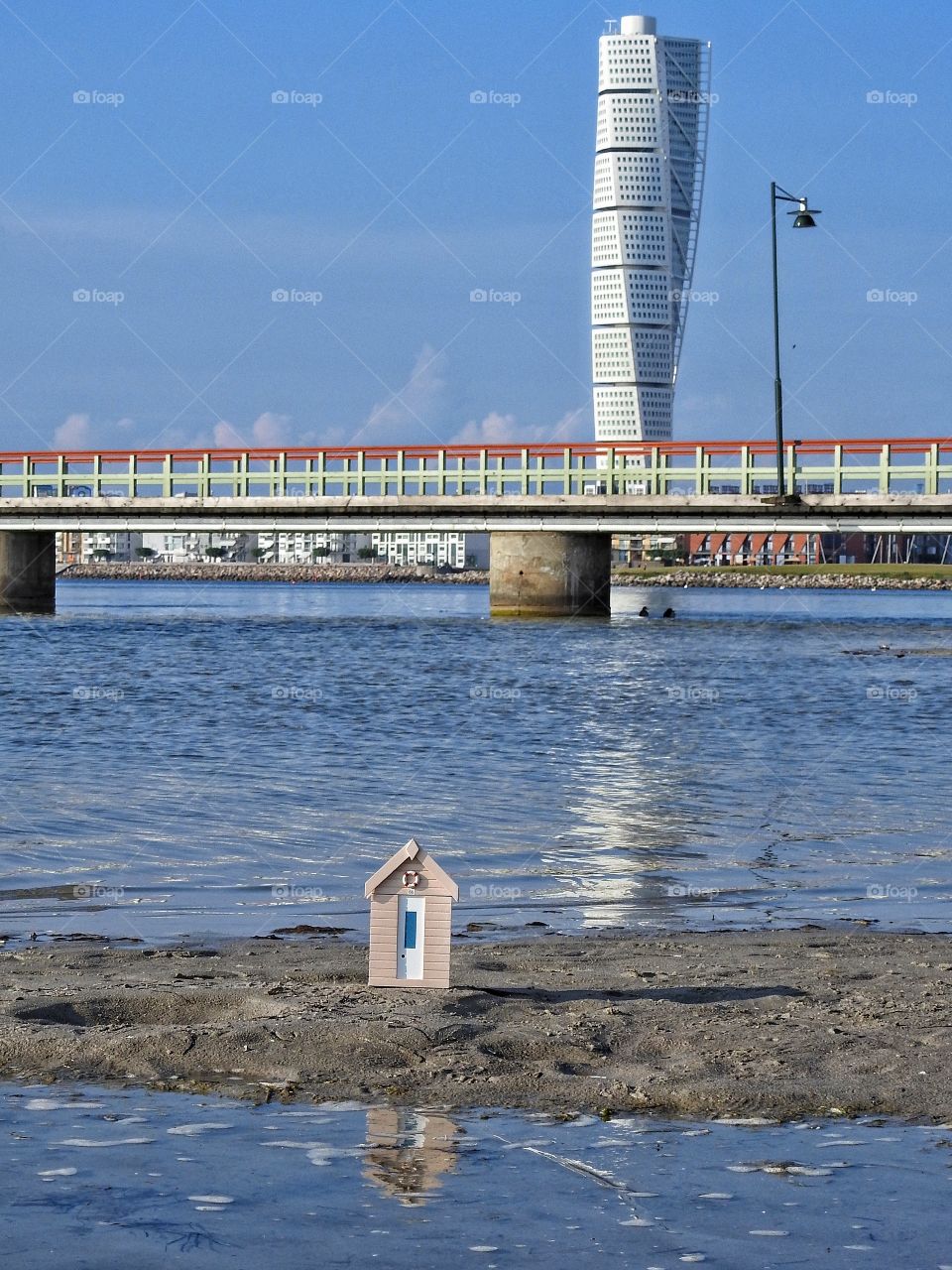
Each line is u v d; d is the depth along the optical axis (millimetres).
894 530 95750
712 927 19469
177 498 109812
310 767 37812
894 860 25062
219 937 18359
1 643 92688
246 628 111375
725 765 38906
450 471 105000
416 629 108625
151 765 38031
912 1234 8641
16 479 114375
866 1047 12531
